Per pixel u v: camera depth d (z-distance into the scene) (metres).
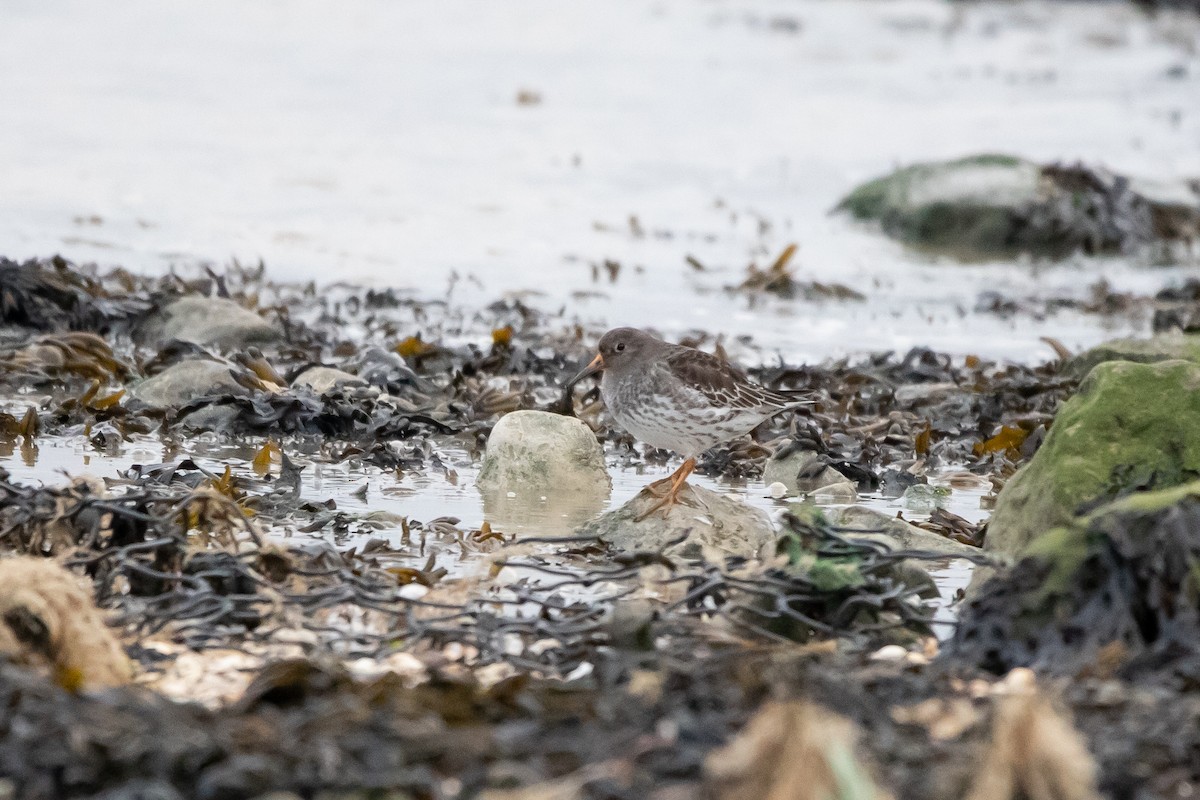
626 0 58.66
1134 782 6.88
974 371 19.55
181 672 8.79
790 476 14.93
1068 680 8.29
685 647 8.95
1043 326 23.50
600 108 40.97
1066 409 11.92
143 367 17.78
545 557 11.82
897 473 14.93
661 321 22.88
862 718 7.65
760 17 56.62
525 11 55.84
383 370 17.66
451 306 23.31
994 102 43.56
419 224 28.81
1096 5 60.22
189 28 49.75
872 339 22.25
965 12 59.06
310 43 48.38
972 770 6.61
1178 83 46.88
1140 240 29.41
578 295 24.39
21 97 38.09
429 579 10.89
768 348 21.33
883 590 10.20
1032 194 29.48
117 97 39.06
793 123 40.06
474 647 9.27
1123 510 9.43
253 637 9.36
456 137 36.78
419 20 53.22
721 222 30.38
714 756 6.23
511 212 30.25
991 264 28.28
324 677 7.91
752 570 10.27
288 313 20.81
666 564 10.45
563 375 18.95
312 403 15.82
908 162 35.62
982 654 9.24
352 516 12.70
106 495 11.58
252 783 6.57
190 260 25.05
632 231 29.05
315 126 37.22
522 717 7.71
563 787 6.53
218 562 10.24
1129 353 17.78
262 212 28.86
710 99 42.81
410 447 15.23
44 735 6.88
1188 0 59.28
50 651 8.38
